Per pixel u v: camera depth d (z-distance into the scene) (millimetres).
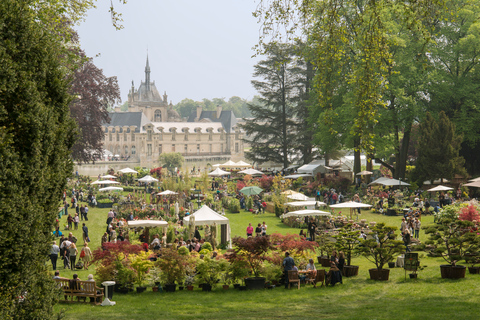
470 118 51406
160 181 72750
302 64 74375
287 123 78188
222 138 179375
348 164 76062
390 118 50812
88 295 19125
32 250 10336
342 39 18828
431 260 25938
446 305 16188
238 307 17797
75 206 52844
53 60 11531
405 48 49656
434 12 17781
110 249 22188
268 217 47594
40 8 18594
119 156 162000
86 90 65250
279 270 22062
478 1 50156
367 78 19344
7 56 9945
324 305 17641
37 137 10414
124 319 15695
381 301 17719
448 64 54500
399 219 41062
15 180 9961
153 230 35812
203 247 28500
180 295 20625
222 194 59281
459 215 28688
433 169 48750
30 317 10508
